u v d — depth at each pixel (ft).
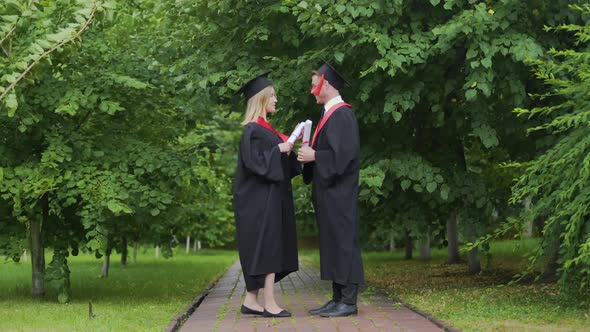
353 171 21.70
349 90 31.30
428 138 34.42
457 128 33.58
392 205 35.09
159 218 34.94
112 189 29.45
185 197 43.65
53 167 29.43
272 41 32.71
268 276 21.85
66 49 28.22
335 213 21.53
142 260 78.95
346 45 29.58
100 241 29.22
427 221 35.14
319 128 22.02
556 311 22.13
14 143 31.78
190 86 31.07
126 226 38.06
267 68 31.35
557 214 22.36
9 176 29.50
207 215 63.21
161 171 31.73
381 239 61.05
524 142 34.42
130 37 34.68
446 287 33.09
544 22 29.91
